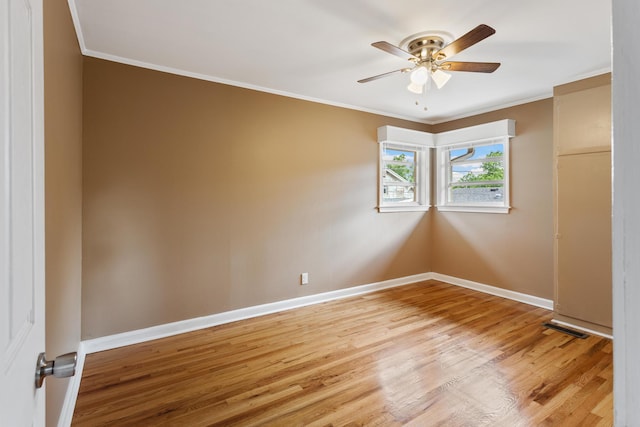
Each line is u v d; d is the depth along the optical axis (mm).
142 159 2863
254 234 3451
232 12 2119
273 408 1964
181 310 3055
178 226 3037
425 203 4871
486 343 2807
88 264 2648
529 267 3844
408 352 2648
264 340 2875
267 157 3520
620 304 356
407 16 2164
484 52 2652
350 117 4137
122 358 2555
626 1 348
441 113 4488
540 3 2014
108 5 2039
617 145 358
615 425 360
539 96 3715
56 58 1563
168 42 2512
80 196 2527
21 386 611
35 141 729
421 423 1829
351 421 1850
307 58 2785
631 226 344
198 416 1898
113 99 2734
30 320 688
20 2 624
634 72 339
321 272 3934
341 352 2652
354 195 4195
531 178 3807
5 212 540
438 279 4887
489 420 1850
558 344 2781
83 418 1877
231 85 3291
